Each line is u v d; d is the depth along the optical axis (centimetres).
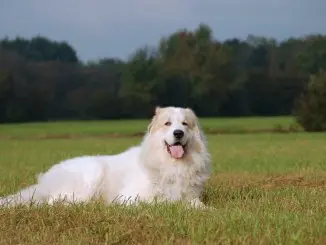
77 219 655
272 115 8275
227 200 870
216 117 7912
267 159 1903
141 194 812
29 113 8062
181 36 8550
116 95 8225
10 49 10138
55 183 850
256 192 943
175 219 643
